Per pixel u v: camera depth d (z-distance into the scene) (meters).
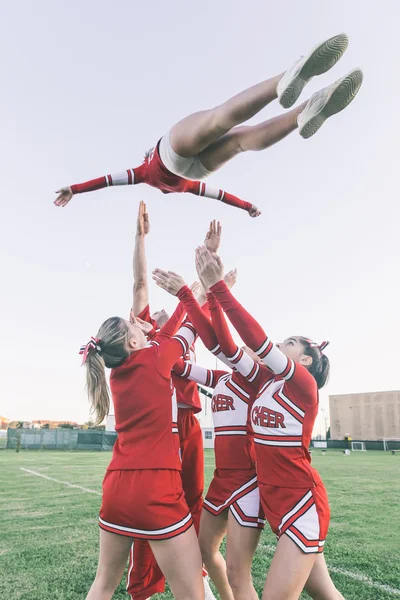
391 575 4.03
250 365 2.84
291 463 2.47
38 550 4.83
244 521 2.61
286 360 2.53
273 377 2.81
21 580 3.93
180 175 3.20
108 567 2.50
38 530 5.72
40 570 4.19
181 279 2.96
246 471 2.75
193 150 2.90
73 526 5.95
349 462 19.70
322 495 2.48
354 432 57.12
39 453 26.02
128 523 2.40
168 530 2.36
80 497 8.43
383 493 9.19
